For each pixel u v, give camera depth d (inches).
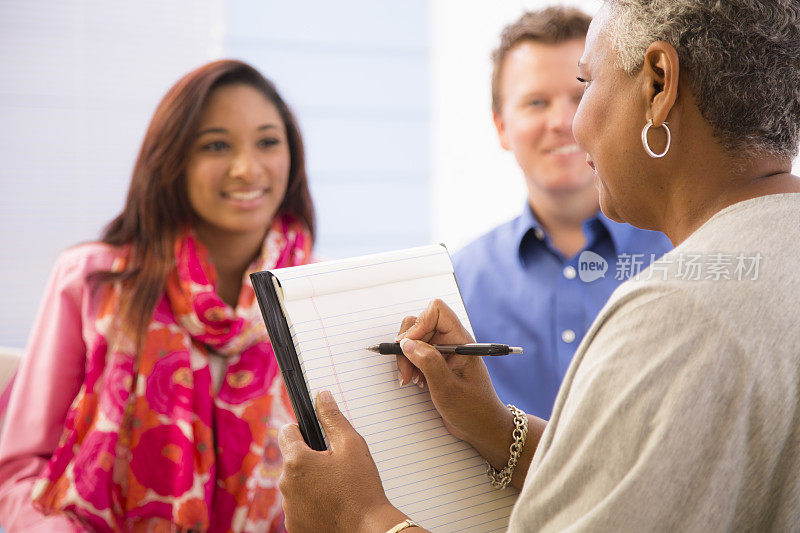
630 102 22.6
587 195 48.4
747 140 21.2
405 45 158.4
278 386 56.7
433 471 28.0
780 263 19.4
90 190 139.9
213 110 54.4
